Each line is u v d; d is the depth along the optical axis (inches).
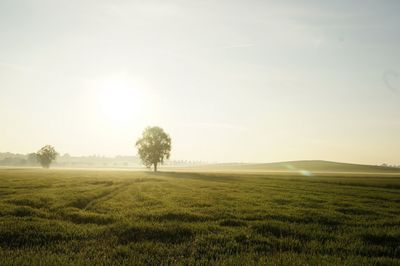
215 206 861.8
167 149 4692.4
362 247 442.9
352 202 1063.6
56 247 414.6
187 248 417.7
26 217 628.1
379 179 2994.6
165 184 1927.9
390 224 640.4
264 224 594.6
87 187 1496.1
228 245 437.4
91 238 472.4
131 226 534.6
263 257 379.9
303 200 1072.2
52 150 6884.8
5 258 351.3
